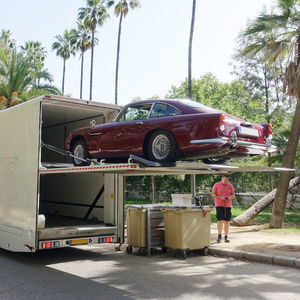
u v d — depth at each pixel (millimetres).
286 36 12711
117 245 9906
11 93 23703
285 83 12203
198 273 6668
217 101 37938
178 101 7035
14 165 8031
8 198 8133
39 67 47562
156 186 24031
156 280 6156
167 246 8312
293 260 7191
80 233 7766
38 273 6707
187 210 8055
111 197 8570
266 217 15953
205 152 6473
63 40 47250
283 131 15148
